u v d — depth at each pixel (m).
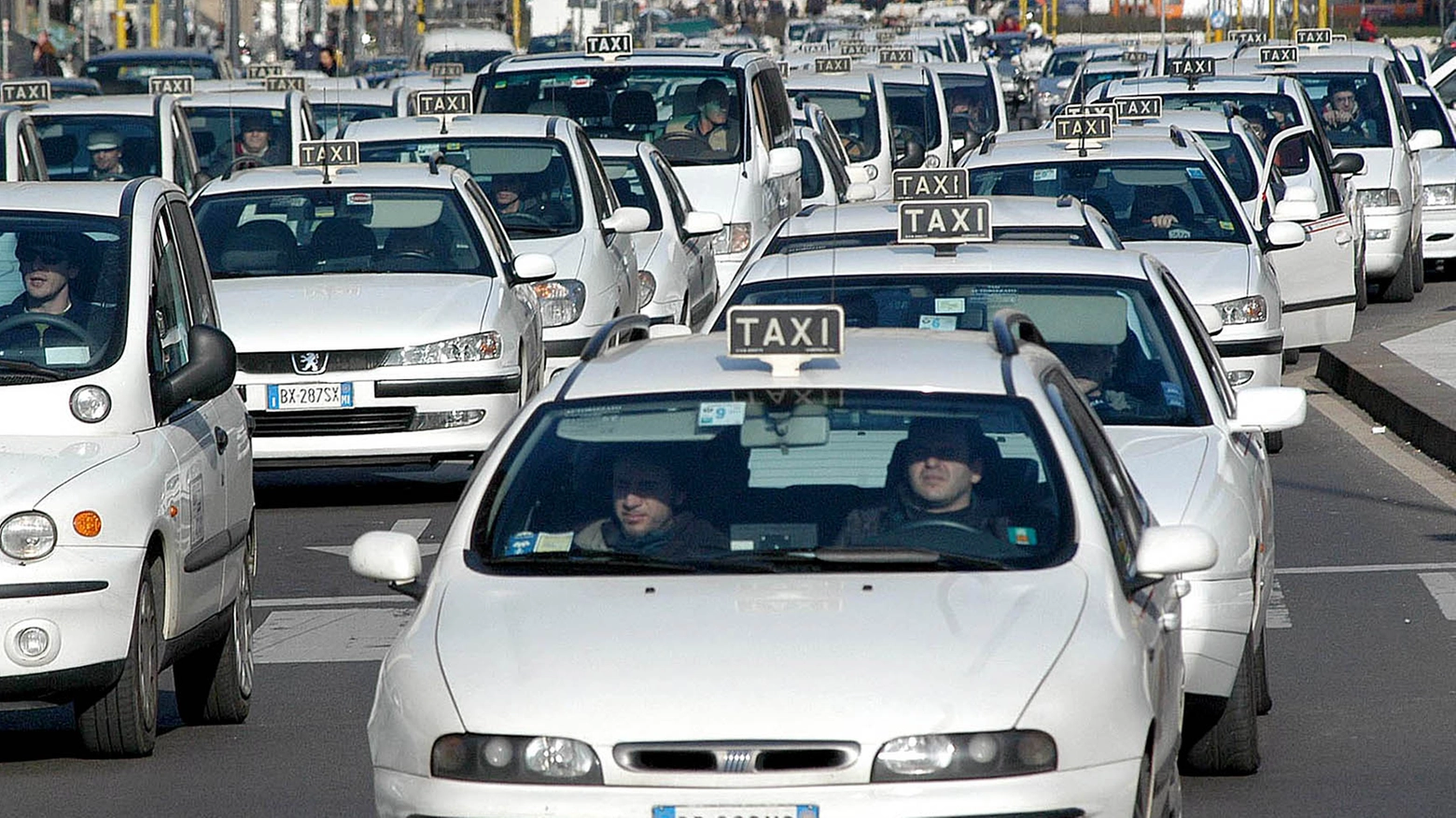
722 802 17.39
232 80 106.25
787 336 21.53
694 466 20.81
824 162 85.94
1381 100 86.56
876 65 108.25
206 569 29.30
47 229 30.27
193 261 32.41
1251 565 25.78
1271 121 74.94
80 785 26.98
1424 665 32.50
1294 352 69.62
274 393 46.53
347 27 190.38
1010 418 20.95
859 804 17.34
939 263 31.41
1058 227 36.84
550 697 17.91
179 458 28.70
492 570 20.09
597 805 17.50
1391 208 82.94
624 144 67.56
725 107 74.56
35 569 26.42
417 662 18.61
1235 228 51.34
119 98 75.12
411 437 46.97
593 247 56.69
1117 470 22.50
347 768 27.81
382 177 52.25
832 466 20.73
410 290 48.47
